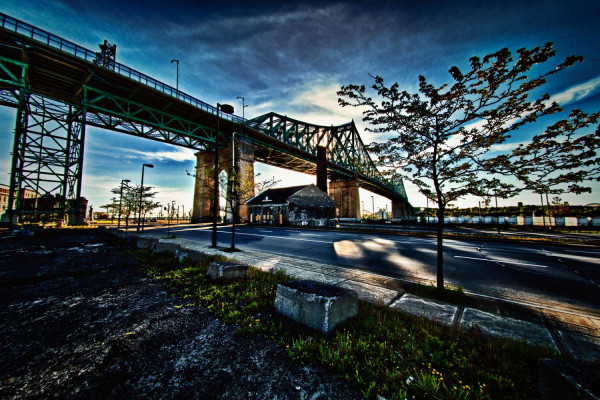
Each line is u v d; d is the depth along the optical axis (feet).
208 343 9.74
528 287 19.48
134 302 14.26
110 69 90.02
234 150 133.80
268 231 75.05
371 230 75.66
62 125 95.91
